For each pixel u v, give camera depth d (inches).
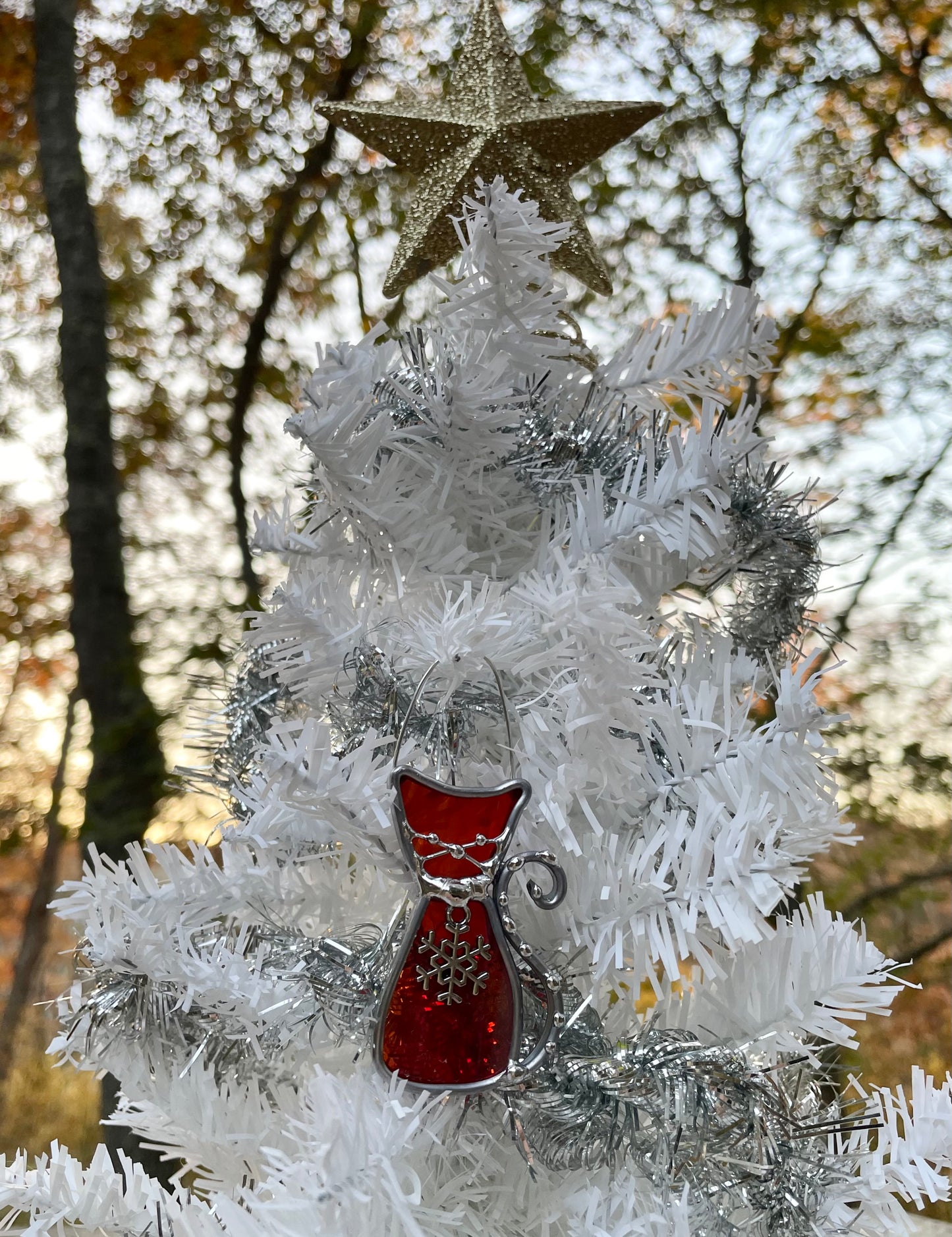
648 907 14.1
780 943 15.3
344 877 18.6
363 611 14.9
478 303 15.8
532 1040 14.4
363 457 14.8
